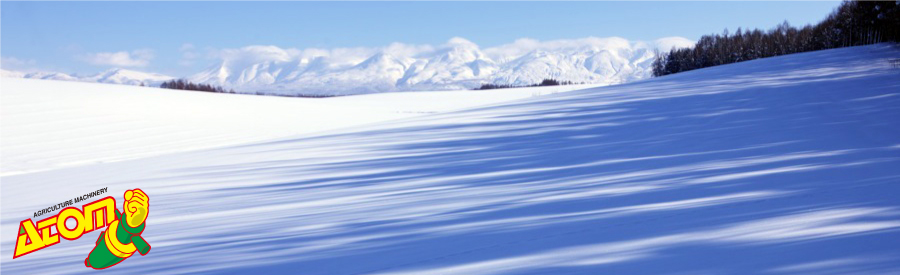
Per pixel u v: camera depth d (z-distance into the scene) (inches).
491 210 167.3
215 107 883.4
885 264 92.4
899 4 1043.3
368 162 317.4
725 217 131.6
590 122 422.0
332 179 267.9
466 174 248.8
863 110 319.3
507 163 271.9
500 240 131.3
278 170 312.3
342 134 493.7
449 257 121.8
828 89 454.0
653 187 179.8
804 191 151.2
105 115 716.7
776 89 512.4
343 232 155.9
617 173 214.7
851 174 167.8
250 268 128.3
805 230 114.8
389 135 455.5
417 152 344.8
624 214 145.1
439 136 420.8
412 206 185.6
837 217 122.4
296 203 213.0
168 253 151.6
